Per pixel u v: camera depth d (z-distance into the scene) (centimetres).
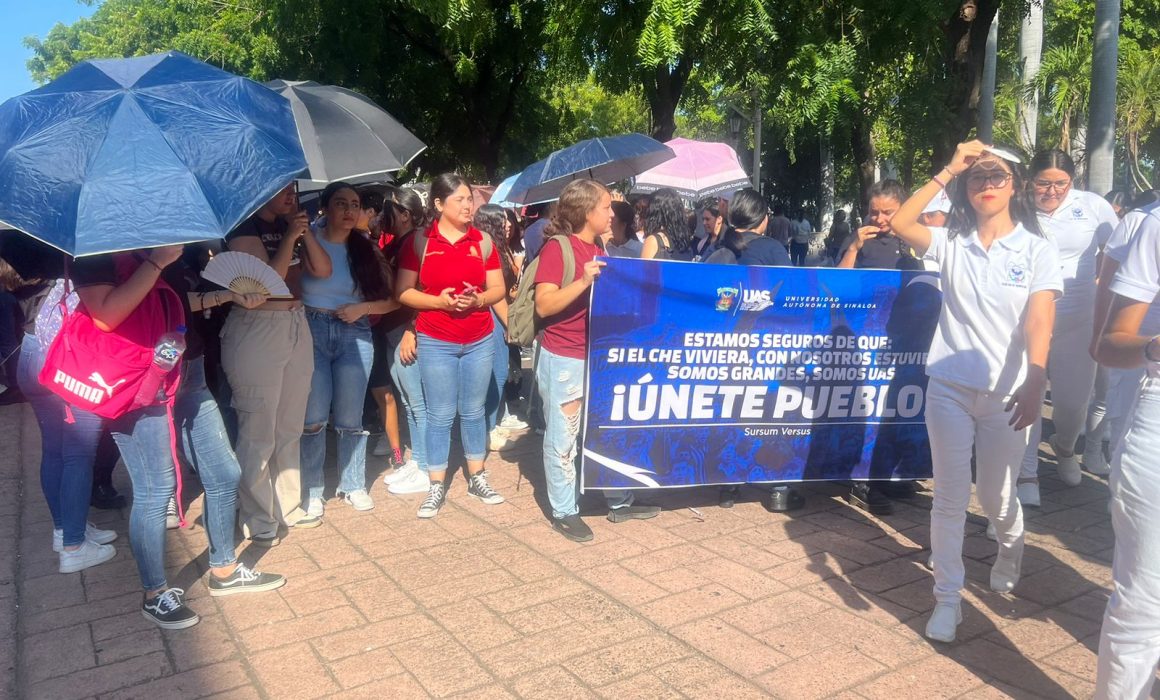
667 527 487
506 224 652
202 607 390
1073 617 378
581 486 472
